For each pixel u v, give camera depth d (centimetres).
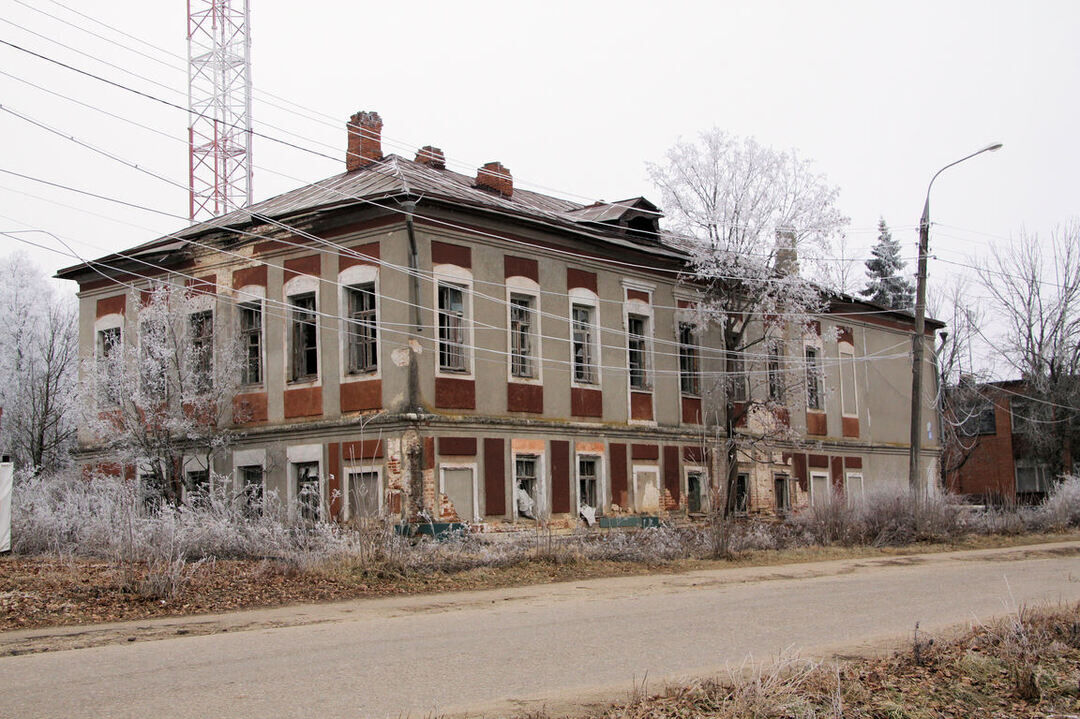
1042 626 1265
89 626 1339
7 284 4431
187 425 2838
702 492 3356
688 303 3400
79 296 3341
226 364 2855
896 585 1884
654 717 825
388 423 2511
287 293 2795
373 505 2527
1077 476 4616
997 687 1021
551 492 2805
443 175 3167
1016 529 3438
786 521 3216
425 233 2573
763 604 1587
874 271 7112
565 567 2138
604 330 3056
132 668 1018
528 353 2831
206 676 975
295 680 957
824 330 4112
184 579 1614
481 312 2684
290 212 2741
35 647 1168
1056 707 975
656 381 3219
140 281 3183
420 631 1288
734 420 3378
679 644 1188
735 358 3444
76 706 842
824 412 4047
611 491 3000
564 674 1001
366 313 2645
